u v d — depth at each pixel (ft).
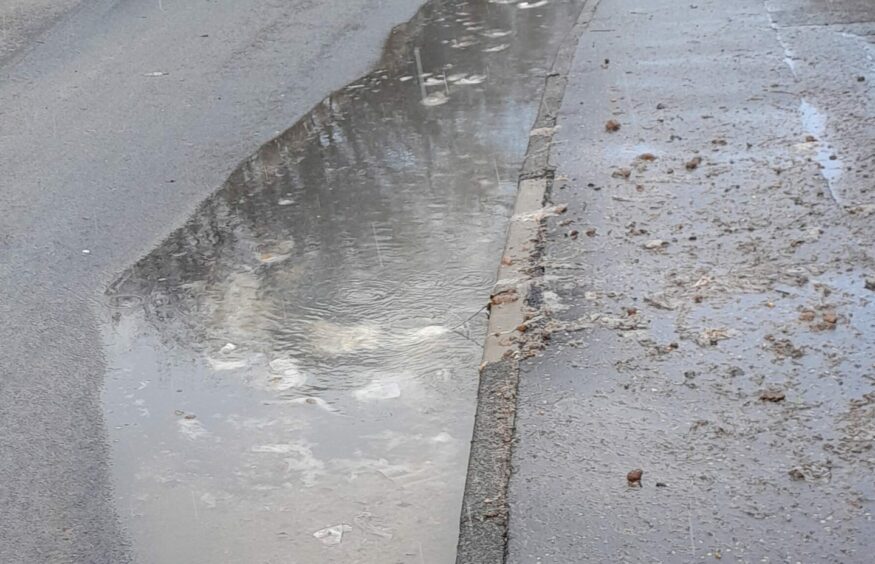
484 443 17.39
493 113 28.12
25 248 23.39
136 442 18.16
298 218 23.77
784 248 20.80
